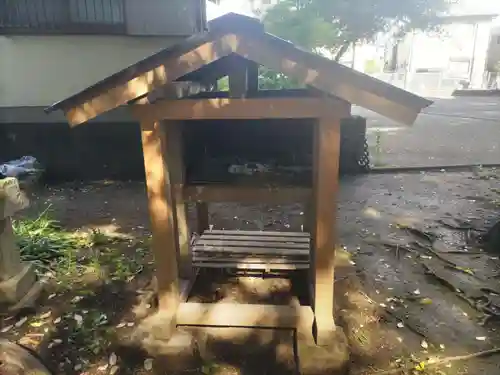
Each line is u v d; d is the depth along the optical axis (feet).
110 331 10.44
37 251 14.29
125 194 22.47
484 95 65.92
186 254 11.66
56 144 24.41
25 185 21.88
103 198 21.81
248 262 11.73
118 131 24.39
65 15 22.26
